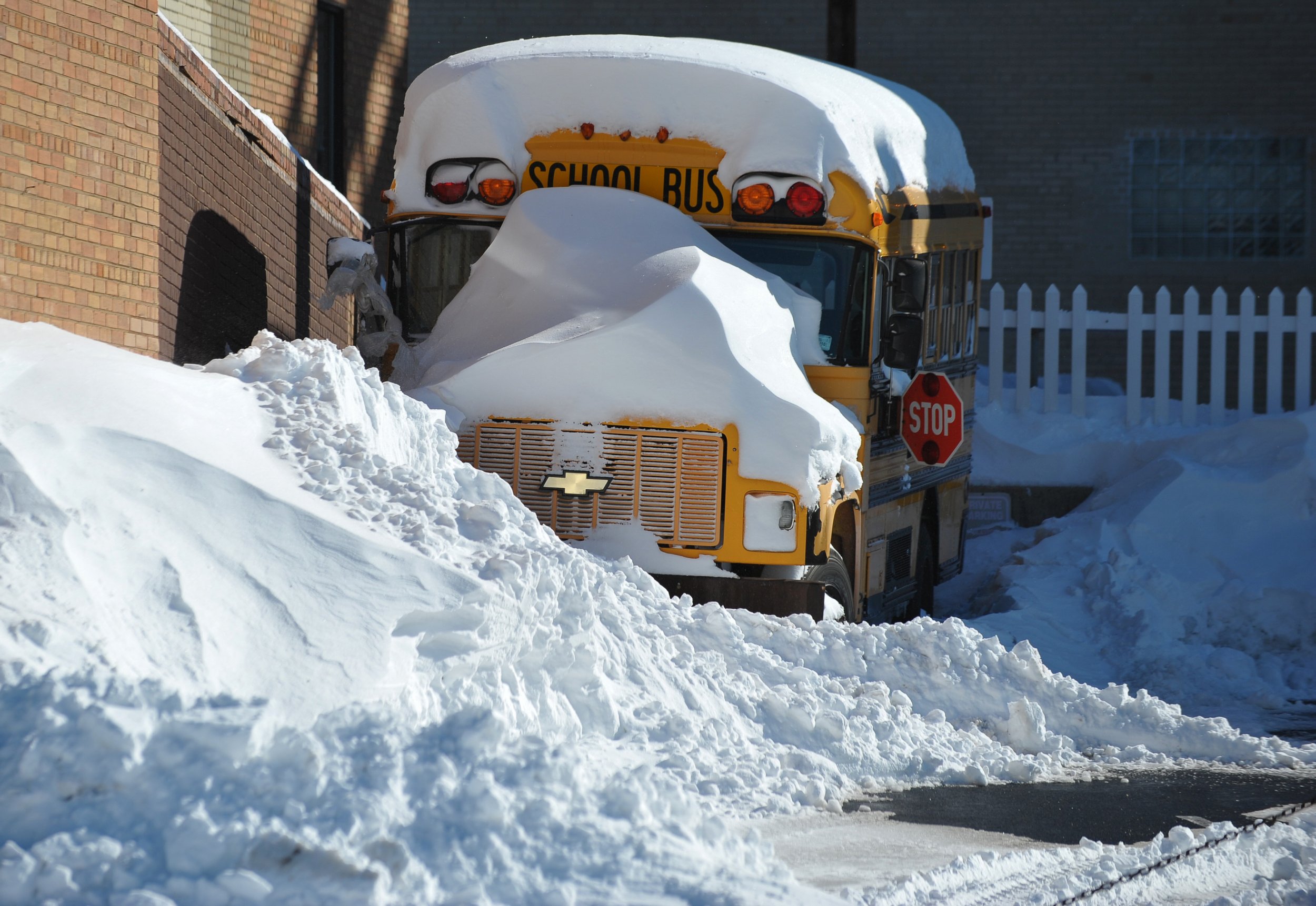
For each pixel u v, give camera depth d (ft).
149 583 40.96
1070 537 108.47
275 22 115.03
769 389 67.00
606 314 69.31
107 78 62.69
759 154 74.33
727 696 56.90
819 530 66.59
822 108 74.64
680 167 75.72
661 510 66.80
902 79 174.40
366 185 129.90
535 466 67.56
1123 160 172.45
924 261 75.51
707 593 65.87
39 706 34.22
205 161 77.66
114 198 63.21
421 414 60.29
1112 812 51.88
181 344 73.51
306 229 97.91
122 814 32.94
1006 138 173.58
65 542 40.34
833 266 74.59
